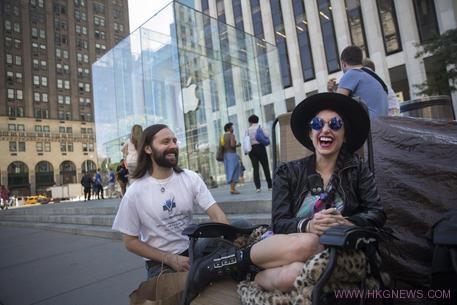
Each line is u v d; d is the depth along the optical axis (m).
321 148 1.88
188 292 1.70
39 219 11.16
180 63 11.30
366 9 24.47
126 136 13.34
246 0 32.28
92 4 74.19
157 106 11.93
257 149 7.23
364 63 4.38
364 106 2.12
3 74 60.06
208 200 2.62
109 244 5.97
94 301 3.26
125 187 11.46
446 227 1.40
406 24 22.67
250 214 5.21
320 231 1.50
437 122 2.59
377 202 1.76
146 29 11.84
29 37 64.00
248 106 14.47
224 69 13.50
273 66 16.09
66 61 68.38
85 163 68.19
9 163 58.97
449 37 15.62
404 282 2.19
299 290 1.32
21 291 3.94
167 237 2.45
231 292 1.66
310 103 1.95
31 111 62.53
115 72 13.68
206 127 12.59
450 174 2.29
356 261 1.29
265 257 1.55
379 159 2.52
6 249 7.09
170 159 2.49
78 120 68.31
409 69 22.53
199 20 12.19
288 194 1.94
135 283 3.62
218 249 1.87
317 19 27.42
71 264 4.91
